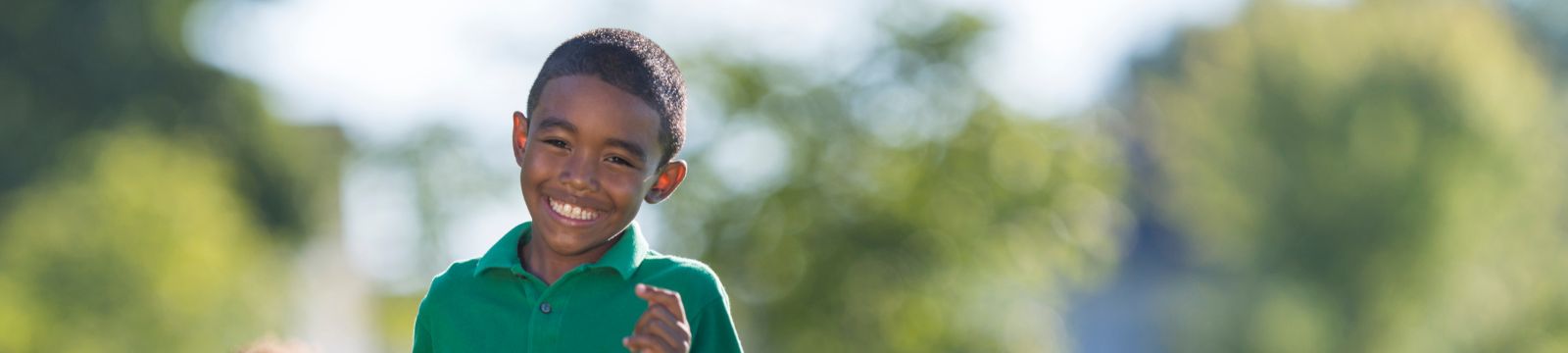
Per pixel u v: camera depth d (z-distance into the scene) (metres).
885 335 15.79
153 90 24.22
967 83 15.76
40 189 17.64
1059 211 16.06
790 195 15.54
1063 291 16.97
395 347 24.50
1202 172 29.95
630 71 3.38
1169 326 31.84
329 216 24.73
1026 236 16.02
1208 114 29.95
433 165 15.92
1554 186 28.83
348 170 23.19
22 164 22.62
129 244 15.77
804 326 15.73
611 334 3.44
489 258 3.52
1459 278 28.12
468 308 3.52
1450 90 28.23
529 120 3.46
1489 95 28.27
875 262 15.70
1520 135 28.27
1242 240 29.45
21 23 23.42
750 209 15.44
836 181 15.68
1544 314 27.98
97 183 16.23
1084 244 16.27
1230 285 29.73
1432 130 28.14
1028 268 16.06
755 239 15.49
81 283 15.59
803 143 15.59
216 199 17.28
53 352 15.26
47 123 23.27
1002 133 15.88
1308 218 28.81
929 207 15.81
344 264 24.47
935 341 15.90
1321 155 28.72
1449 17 29.05
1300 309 28.89
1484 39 29.02
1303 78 28.97
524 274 3.47
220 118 24.28
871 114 15.66
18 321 15.05
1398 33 28.80
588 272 3.46
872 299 15.72
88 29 23.97
